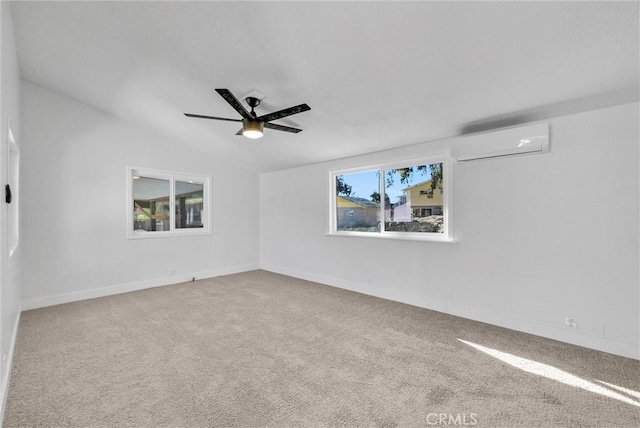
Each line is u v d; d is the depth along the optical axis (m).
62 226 3.94
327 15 1.99
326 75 2.66
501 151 2.84
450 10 1.79
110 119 4.34
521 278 2.93
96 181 4.22
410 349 2.56
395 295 4.00
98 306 3.76
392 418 1.70
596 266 2.52
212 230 5.51
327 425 1.65
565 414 1.73
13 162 3.15
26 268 3.66
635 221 2.36
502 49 2.03
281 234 5.80
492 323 3.12
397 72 2.45
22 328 3.03
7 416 1.72
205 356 2.45
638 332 2.36
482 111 2.80
